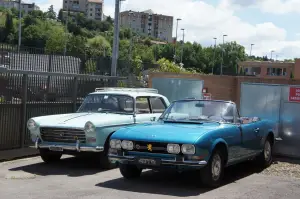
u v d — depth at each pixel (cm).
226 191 764
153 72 2041
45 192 718
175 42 10412
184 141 728
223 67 12762
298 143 1148
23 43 6675
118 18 1588
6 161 1023
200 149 727
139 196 703
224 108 898
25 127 1175
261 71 9150
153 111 1112
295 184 851
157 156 750
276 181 877
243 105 1225
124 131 805
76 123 938
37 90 1204
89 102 1093
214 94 1953
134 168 848
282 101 1168
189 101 927
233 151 835
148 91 1188
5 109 1112
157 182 824
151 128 809
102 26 13962
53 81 1252
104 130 934
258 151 970
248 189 788
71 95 1316
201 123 851
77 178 854
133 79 1812
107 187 771
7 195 689
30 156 1089
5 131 1120
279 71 8838
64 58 1495
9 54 1331
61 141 943
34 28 6950
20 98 1153
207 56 12669
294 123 1152
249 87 1216
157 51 10969
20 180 820
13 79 1128
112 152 798
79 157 1111
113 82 1490
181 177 877
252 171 986
